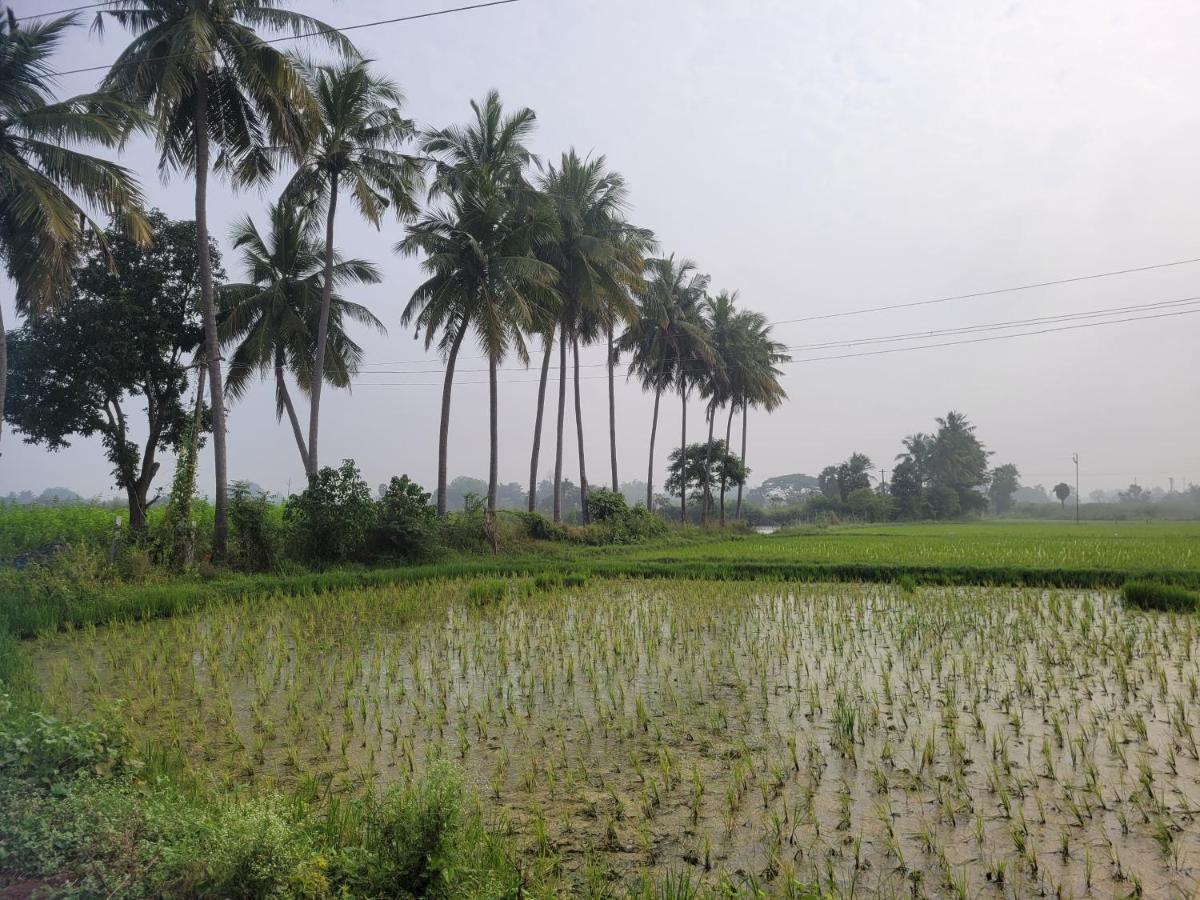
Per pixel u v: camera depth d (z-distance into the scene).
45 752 5.30
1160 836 5.06
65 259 16.47
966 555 23.06
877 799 5.78
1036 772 6.24
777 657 10.24
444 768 4.61
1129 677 8.96
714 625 12.52
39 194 14.66
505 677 9.34
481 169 25.14
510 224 26.44
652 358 42.25
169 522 18.67
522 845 5.10
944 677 9.11
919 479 90.25
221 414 19.25
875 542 33.16
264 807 4.58
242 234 25.41
